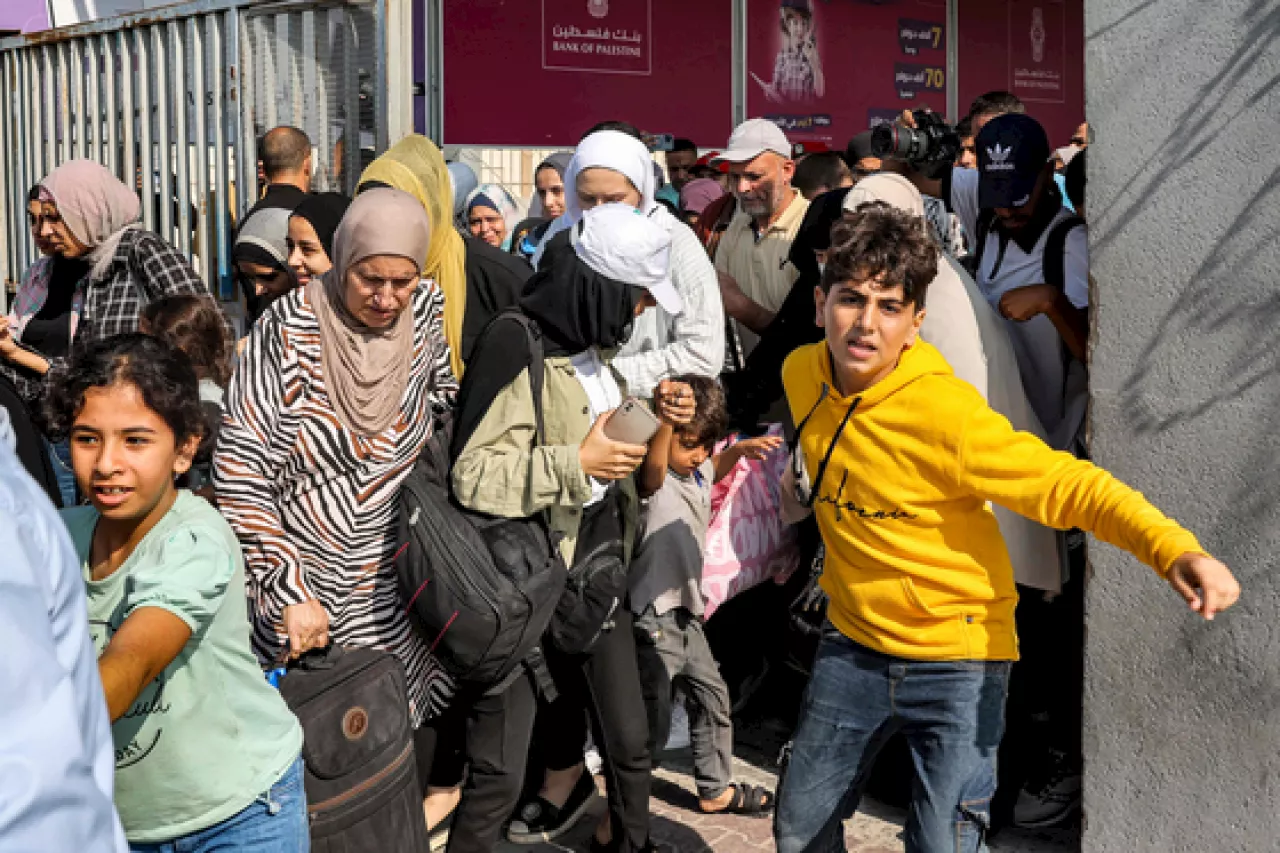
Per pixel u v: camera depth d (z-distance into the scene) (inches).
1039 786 155.9
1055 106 426.3
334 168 220.4
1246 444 120.4
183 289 178.5
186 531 85.9
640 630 154.2
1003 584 109.4
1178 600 126.3
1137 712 130.1
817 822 116.4
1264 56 116.8
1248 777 122.8
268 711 93.2
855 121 380.2
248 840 91.6
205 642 87.7
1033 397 157.3
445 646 114.3
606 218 121.5
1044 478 100.3
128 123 261.6
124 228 179.6
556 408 119.3
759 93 357.7
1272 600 119.8
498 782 124.3
